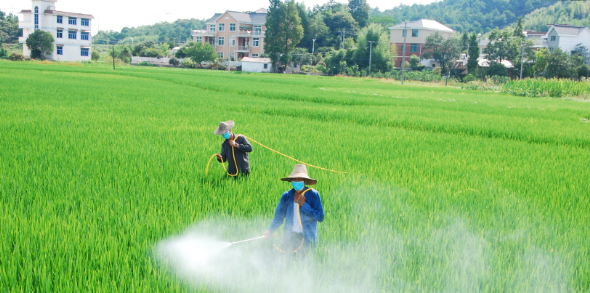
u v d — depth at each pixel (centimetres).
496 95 4488
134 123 1379
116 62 9481
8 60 7981
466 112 2206
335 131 1423
